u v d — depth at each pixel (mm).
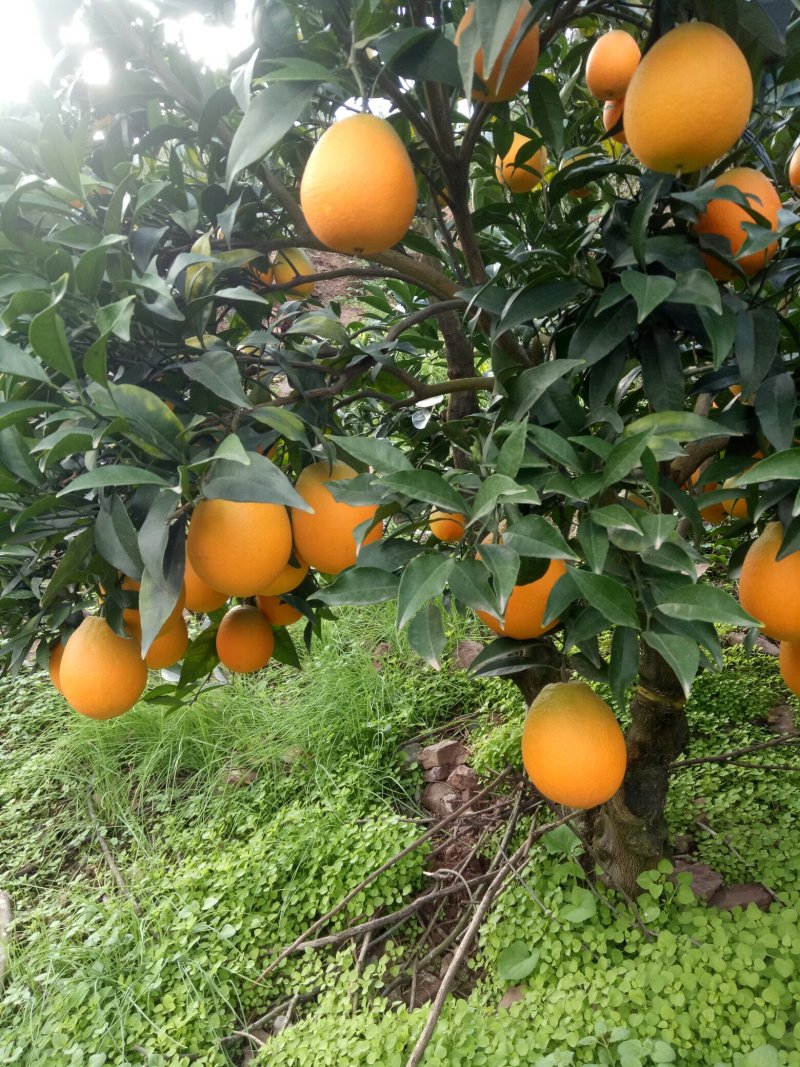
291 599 759
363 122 483
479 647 1946
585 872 1158
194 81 646
